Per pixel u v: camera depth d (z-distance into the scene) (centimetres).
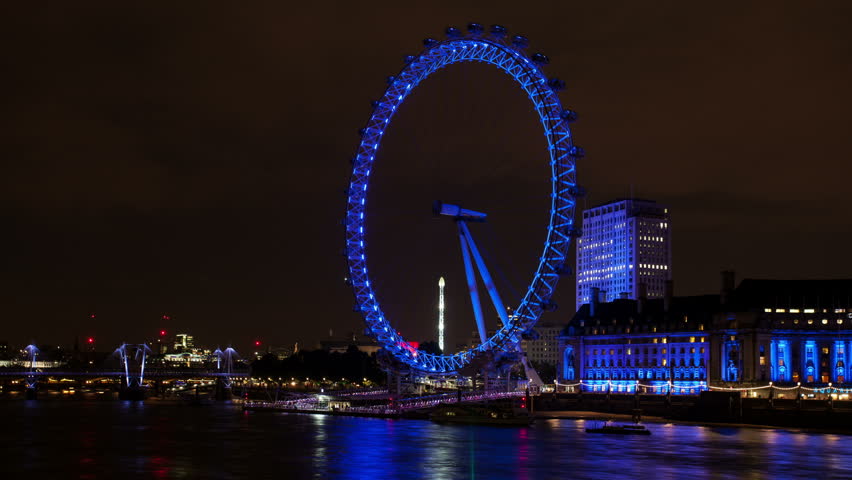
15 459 17075
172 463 16450
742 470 15775
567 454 17775
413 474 15150
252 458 17112
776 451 18425
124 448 18888
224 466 16025
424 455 17562
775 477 15075
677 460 16962
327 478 14750
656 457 17375
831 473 15500
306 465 16150
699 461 16838
